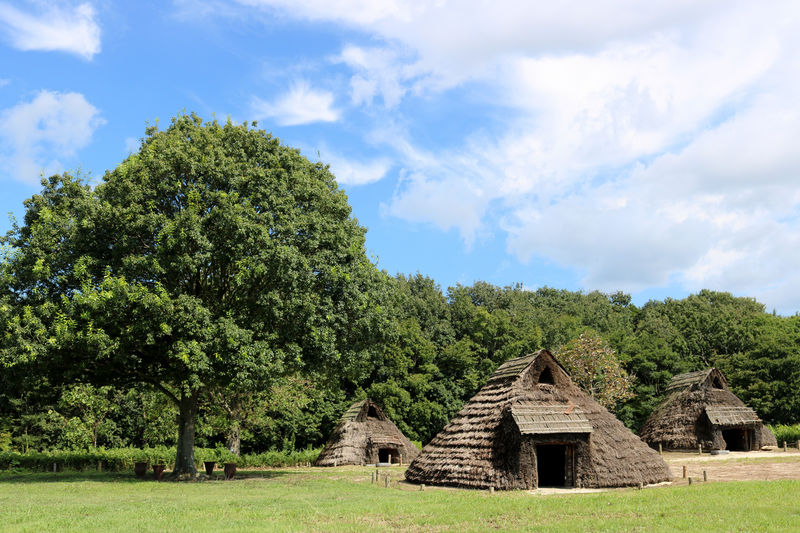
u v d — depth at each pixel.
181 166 25.95
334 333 27.48
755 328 63.34
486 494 20.17
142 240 25.52
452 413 57.28
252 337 25.94
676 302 86.12
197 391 28.84
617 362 51.97
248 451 53.53
